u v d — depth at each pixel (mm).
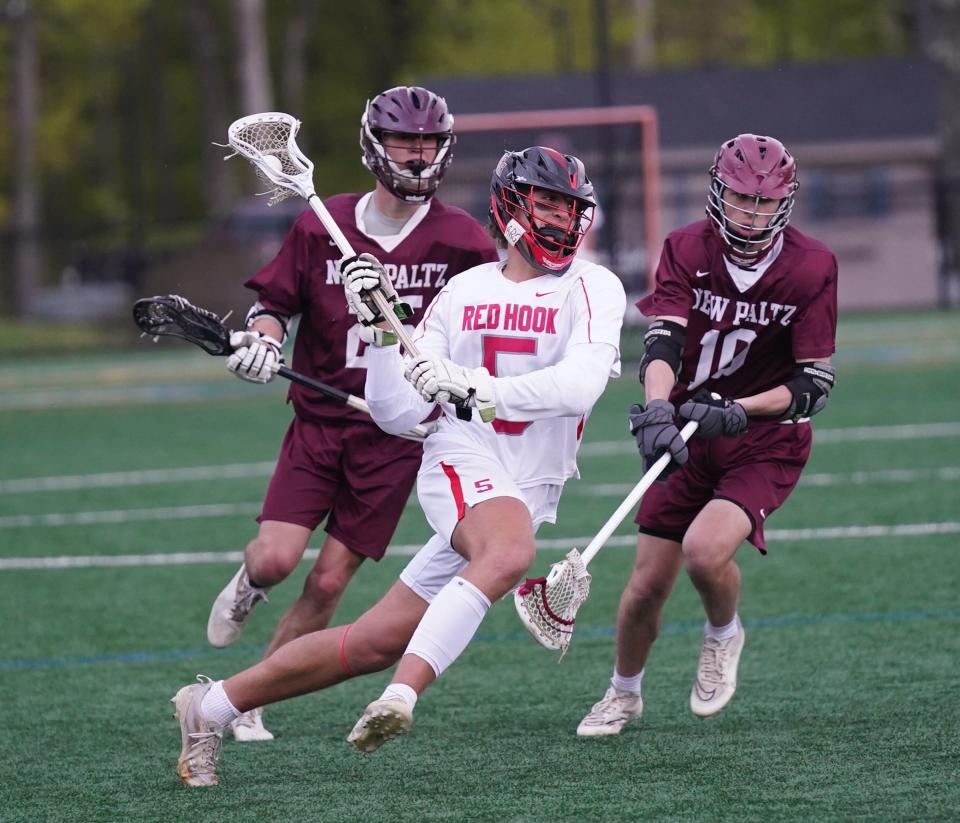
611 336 16375
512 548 15750
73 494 40125
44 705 21203
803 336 18625
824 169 116438
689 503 19062
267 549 19766
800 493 36250
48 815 16156
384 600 16562
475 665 22828
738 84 119625
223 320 18797
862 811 15242
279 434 50812
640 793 16188
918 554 29125
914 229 115125
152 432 52625
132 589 28891
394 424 17062
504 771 17312
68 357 90500
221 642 20453
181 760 16891
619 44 166500
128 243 122438
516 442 16641
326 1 168375
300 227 20422
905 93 118750
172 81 170125
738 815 15250
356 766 17750
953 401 51875
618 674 19141
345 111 168125
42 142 151000
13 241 109500
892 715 19016
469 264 20547
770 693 20469
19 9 128875
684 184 116688
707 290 18781
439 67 165375
